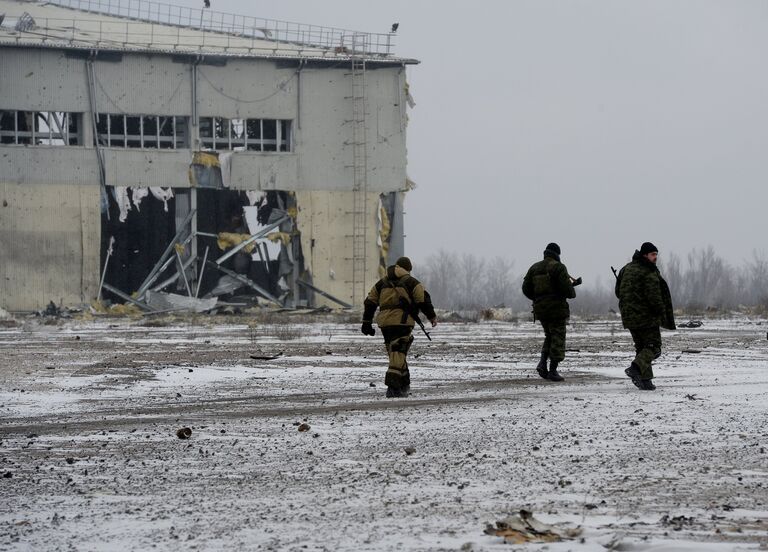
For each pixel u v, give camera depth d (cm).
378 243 14425
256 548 1130
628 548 1078
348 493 1460
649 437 2003
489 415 2414
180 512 1345
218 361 4584
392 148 14500
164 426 2325
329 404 2791
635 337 3117
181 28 14550
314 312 13588
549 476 1577
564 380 3459
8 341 6788
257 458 1820
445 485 1509
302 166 14325
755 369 3838
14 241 13425
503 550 1081
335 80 14425
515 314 13562
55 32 13938
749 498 1384
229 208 14775
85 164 13675
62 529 1252
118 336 7469
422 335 7288
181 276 13988
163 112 14000
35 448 1994
